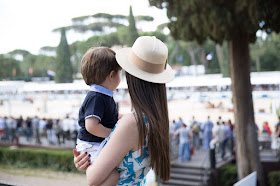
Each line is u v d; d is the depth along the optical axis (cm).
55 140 1623
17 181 1274
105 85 121
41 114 2598
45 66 4706
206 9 635
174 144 1216
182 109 2458
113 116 123
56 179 1301
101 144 108
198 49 3781
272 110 1906
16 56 4653
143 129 97
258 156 779
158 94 105
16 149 1555
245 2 578
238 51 754
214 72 3884
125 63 108
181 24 725
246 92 769
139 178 104
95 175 95
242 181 671
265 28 640
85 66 121
